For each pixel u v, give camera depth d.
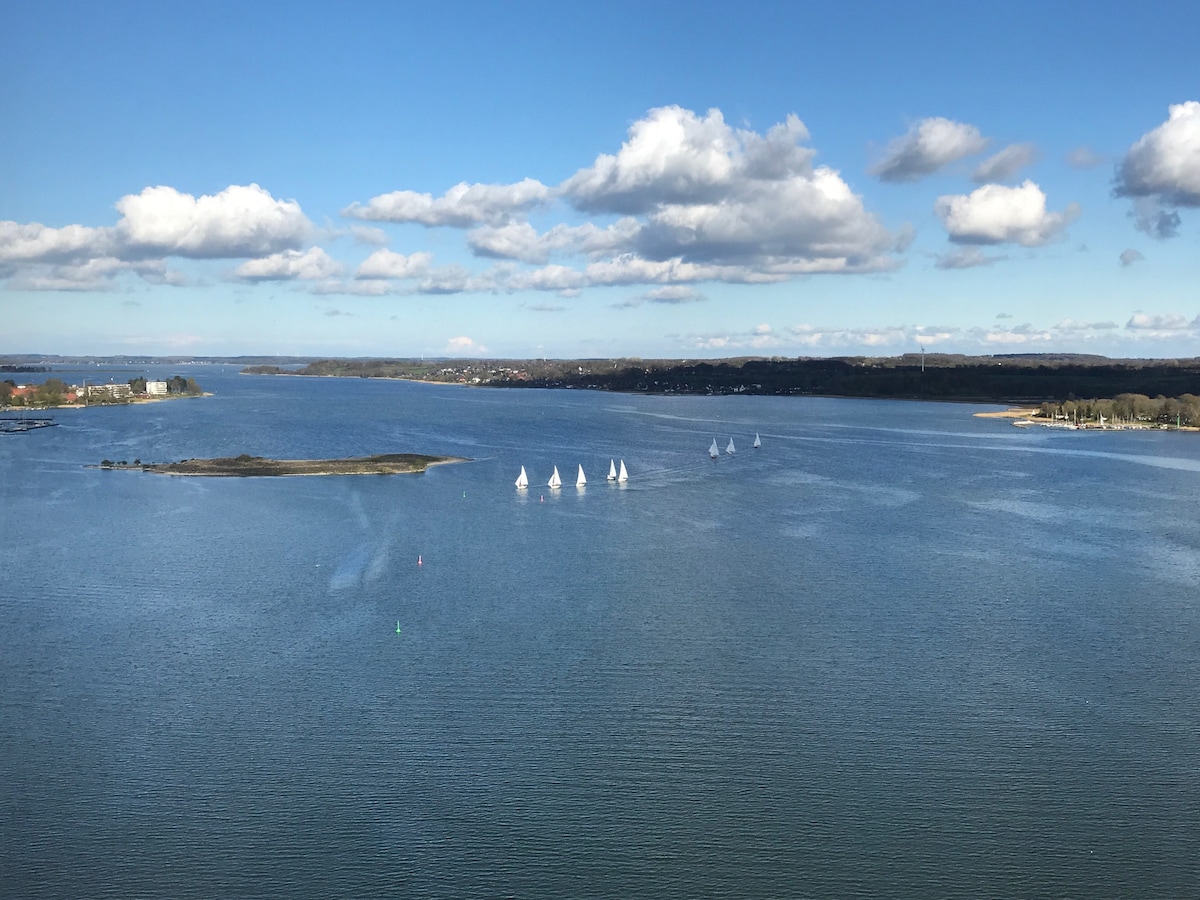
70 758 69.25
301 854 58.69
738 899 55.00
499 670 84.62
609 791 65.12
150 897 55.19
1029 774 67.12
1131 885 56.19
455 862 58.03
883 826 61.38
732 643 91.25
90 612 100.69
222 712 76.38
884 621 97.88
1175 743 71.31
